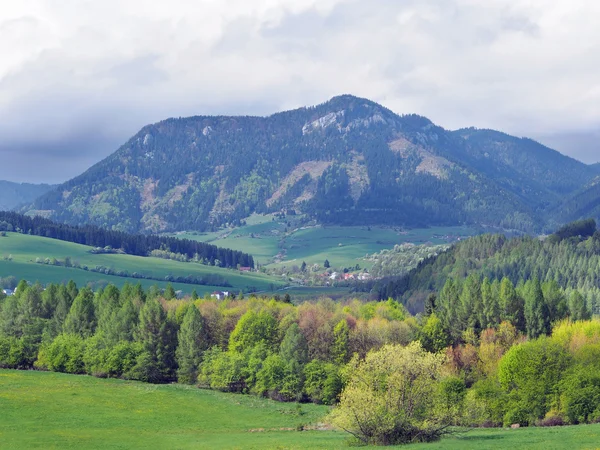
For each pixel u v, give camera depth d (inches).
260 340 6614.2
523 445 3361.2
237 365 6102.4
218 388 6205.7
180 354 6604.3
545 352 4766.2
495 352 5979.3
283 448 3693.4
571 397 4387.3
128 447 3929.6
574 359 4840.1
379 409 3545.8
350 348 6441.9
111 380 6491.1
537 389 4569.4
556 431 3848.4
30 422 4589.1
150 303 6993.1
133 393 5866.1
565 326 6181.1
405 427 3595.0
